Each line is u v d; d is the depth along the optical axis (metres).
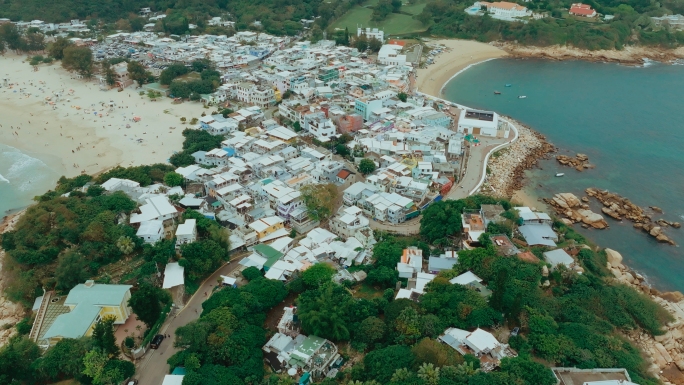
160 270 106.69
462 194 151.38
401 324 87.75
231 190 135.50
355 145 171.25
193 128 192.00
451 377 75.69
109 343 81.88
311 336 88.69
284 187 137.25
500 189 159.50
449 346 84.12
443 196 149.75
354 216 127.06
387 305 94.44
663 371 95.69
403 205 133.38
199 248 109.25
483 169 167.62
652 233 141.88
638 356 89.44
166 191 138.38
